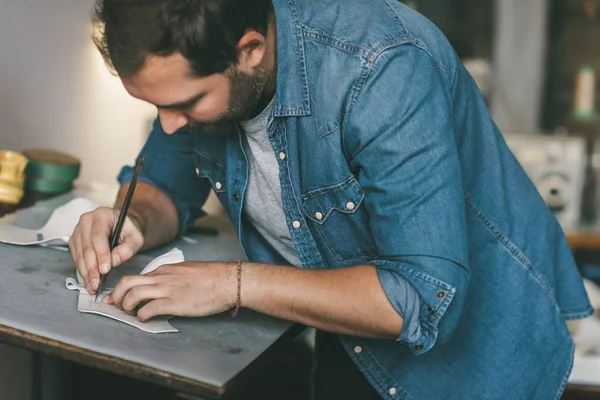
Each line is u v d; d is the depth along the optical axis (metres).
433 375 1.31
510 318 1.31
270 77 1.16
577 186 3.14
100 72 2.43
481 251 1.30
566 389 1.63
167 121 1.07
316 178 1.18
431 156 1.06
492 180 1.31
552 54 4.29
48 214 1.62
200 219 1.74
